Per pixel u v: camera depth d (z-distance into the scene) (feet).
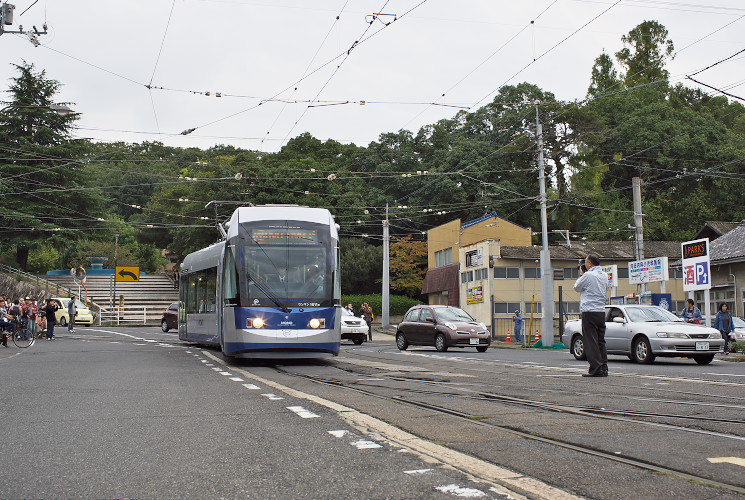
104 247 247.70
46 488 15.29
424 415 25.05
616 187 198.49
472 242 177.58
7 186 184.65
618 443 18.99
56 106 92.17
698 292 123.34
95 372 48.55
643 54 219.82
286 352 55.11
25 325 107.76
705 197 178.50
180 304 97.40
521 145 190.29
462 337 83.46
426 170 194.49
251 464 17.33
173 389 36.11
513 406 27.37
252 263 55.83
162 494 14.60
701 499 13.30
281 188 189.26
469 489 14.32
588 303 40.88
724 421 22.82
